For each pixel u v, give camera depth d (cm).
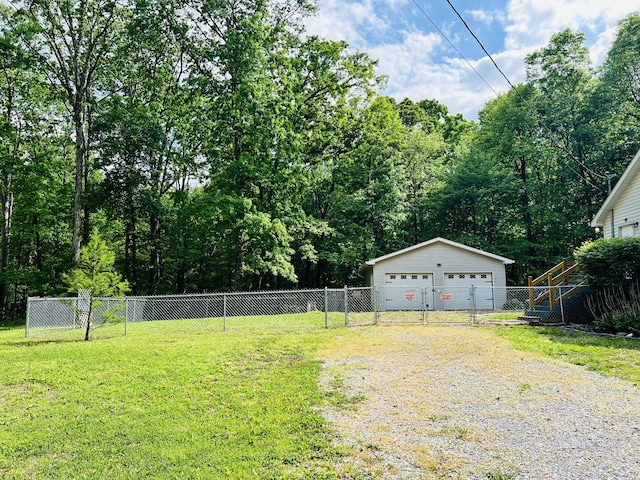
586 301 1202
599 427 443
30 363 820
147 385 653
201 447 420
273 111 2117
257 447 418
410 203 3048
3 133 2153
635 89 2562
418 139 3181
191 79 2089
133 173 2331
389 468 366
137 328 1434
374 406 536
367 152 2791
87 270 1204
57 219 2741
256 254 2164
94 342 1108
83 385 663
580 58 2814
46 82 2288
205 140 2289
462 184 2952
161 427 479
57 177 2784
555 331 1070
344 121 2652
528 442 411
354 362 780
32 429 484
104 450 421
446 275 2222
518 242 2802
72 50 2034
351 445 417
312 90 2531
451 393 580
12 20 1905
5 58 1909
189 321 1594
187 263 2711
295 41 2394
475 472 353
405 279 2228
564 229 2792
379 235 2914
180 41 2142
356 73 2528
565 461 368
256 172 2088
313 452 403
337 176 2894
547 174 2852
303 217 2356
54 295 2480
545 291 1393
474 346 895
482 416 489
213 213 1997
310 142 2570
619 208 1556
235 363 791
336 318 1534
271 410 527
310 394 589
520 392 575
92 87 2277
